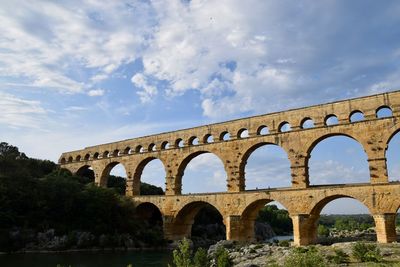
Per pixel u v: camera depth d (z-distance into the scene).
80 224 82.56
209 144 82.75
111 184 123.88
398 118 60.44
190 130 87.69
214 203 78.75
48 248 74.31
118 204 89.94
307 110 70.25
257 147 76.69
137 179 97.50
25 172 88.06
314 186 67.75
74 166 112.50
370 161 61.72
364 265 41.56
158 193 133.12
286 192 69.06
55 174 98.44
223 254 54.03
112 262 61.53
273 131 73.69
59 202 83.62
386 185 59.22
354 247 48.06
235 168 77.31
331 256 47.47
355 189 61.84
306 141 69.00
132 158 98.19
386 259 45.06
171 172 88.75
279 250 59.09
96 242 80.06
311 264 30.70
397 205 57.69
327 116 68.06
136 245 84.69
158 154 92.44
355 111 65.31
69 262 60.00
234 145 78.50
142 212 99.00
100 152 107.56
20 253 70.00
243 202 74.19
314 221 67.62
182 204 84.75
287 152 70.81
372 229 127.06
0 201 75.69
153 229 92.69
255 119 76.88
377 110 63.12
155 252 77.19
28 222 77.00
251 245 67.69
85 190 88.88
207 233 111.75
